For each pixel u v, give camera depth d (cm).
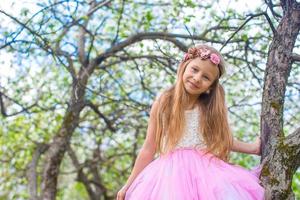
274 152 328
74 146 890
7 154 795
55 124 759
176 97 358
